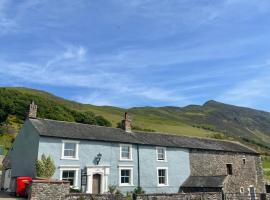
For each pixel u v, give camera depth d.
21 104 88.38
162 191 33.41
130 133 35.78
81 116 92.44
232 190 34.09
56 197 19.78
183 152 36.66
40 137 27.05
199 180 34.38
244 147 44.66
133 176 31.91
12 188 26.95
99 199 21.12
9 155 33.31
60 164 27.44
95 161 29.62
